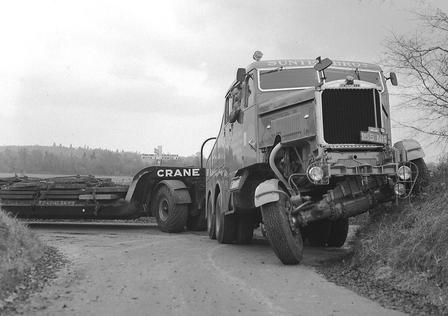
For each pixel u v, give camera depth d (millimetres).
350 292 6316
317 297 6094
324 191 8383
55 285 6754
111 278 7246
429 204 7207
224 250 10258
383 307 5637
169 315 5418
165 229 15320
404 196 7969
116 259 8977
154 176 15797
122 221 19875
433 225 6422
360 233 8367
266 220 7855
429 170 8258
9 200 16172
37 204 16125
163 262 8633
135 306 5766
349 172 7781
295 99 8500
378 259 7109
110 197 15945
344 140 7898
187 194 15406
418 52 10375
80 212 16234
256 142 9562
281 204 7871
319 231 11344
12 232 8766
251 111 9844
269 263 8430
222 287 6652
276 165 8930
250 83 10023
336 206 7938
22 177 17594
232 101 11227
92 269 7957
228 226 11531
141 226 17750
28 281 6844
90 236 13609
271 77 9773
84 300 6016
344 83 7992
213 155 13273
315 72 9766
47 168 34250
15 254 7836
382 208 8383
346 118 7938
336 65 9812
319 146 7848
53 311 5555
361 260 7449
